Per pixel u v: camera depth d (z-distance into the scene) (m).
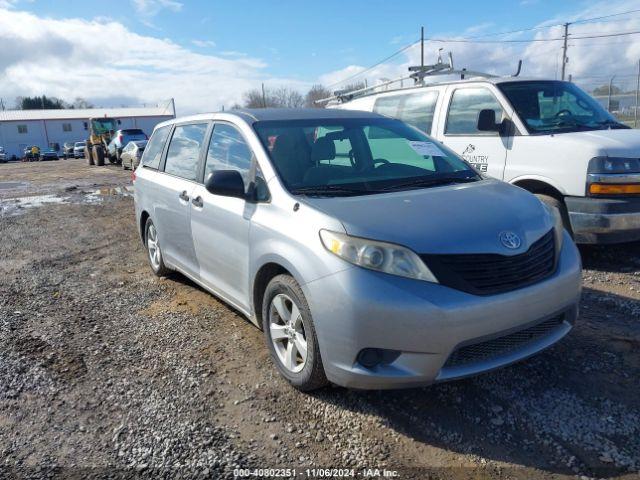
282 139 3.84
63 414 3.15
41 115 72.81
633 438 2.70
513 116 5.88
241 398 3.24
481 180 3.92
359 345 2.75
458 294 2.69
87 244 7.79
